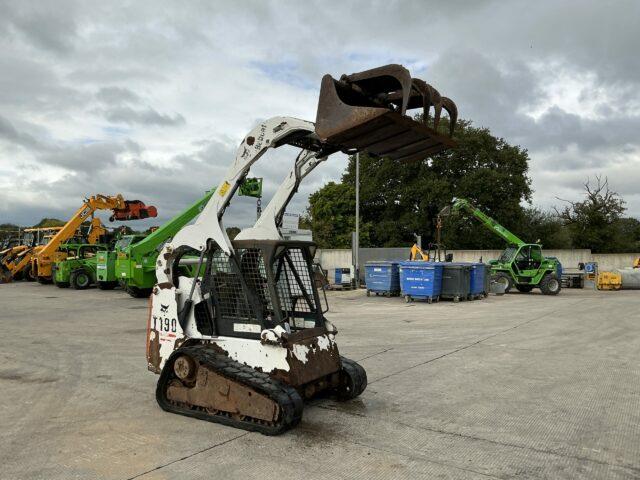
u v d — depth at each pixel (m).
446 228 39.38
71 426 5.10
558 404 5.96
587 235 43.16
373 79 4.44
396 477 3.96
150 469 4.06
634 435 4.95
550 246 43.44
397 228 41.62
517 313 14.93
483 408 5.78
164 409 5.55
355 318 13.78
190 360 5.32
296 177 5.76
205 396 5.21
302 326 5.70
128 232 25.00
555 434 4.96
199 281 5.72
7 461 4.23
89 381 6.93
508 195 40.56
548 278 22.53
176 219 18.52
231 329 5.39
